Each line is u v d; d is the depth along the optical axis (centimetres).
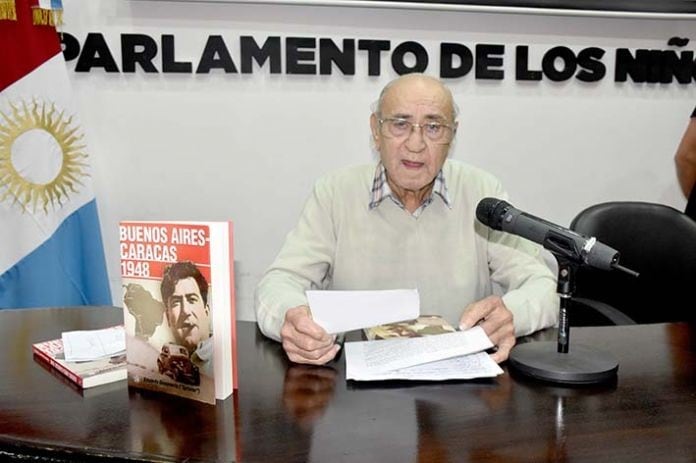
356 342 117
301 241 160
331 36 237
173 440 81
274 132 240
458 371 103
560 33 248
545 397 95
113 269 241
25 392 98
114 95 232
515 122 250
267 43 234
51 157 210
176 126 236
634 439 82
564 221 260
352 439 82
